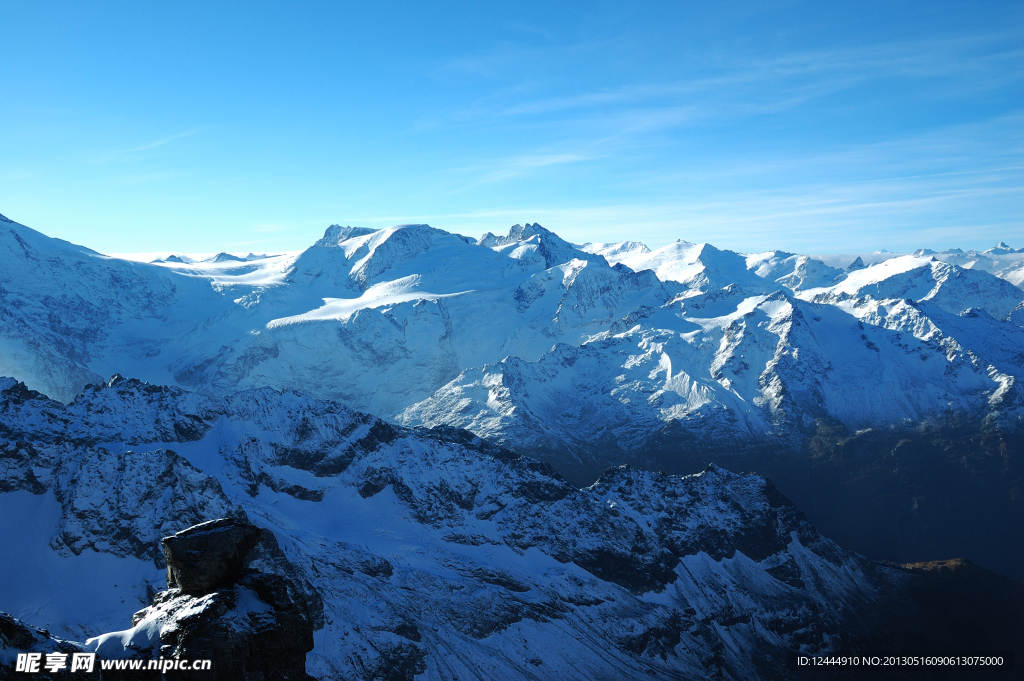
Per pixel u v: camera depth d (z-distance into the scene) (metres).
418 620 185.88
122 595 167.00
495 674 180.12
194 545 28.03
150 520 184.12
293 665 27.53
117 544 177.50
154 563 175.88
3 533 174.75
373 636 173.38
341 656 163.50
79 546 174.38
